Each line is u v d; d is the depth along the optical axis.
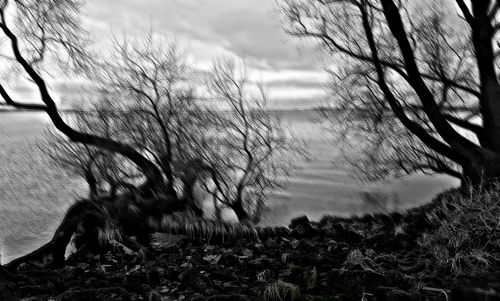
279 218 13.62
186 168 11.36
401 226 9.10
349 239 9.35
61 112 11.27
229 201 12.09
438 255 6.24
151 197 10.74
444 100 12.62
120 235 9.04
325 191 18.75
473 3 11.59
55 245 8.82
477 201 8.35
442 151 11.83
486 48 11.62
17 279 6.26
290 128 12.80
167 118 11.52
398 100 12.56
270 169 12.60
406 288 5.11
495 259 5.73
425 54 12.51
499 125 11.74
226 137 12.02
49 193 25.98
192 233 9.80
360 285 5.15
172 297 5.33
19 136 73.62
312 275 5.45
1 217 20.91
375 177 14.55
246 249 8.24
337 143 14.02
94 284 6.06
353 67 12.76
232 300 4.92
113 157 10.84
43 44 11.45
